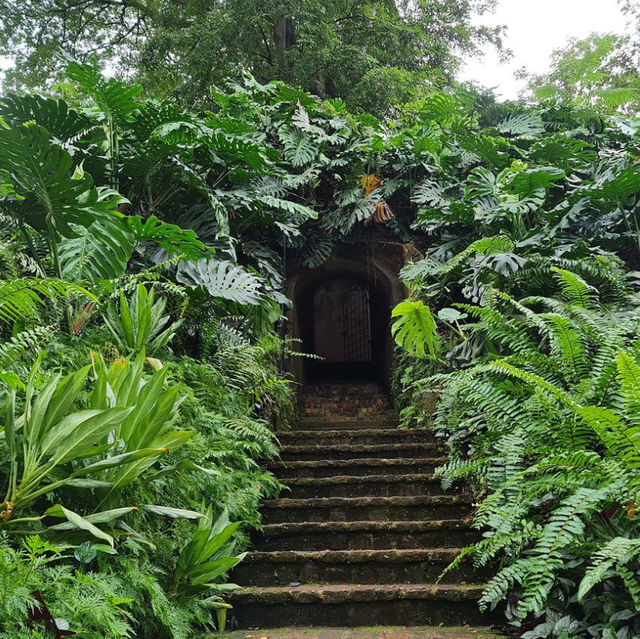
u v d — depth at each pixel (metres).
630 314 4.60
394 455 5.43
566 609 3.08
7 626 1.94
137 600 2.72
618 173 5.96
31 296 3.04
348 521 4.48
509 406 3.70
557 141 6.49
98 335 4.04
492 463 3.97
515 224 5.90
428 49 11.70
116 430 2.84
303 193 7.52
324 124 7.56
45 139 3.37
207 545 3.11
